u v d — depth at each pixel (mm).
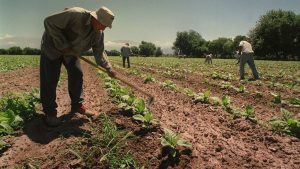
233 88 5352
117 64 13711
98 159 2146
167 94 4773
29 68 10836
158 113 3453
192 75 8477
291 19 35781
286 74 9359
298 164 2293
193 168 2170
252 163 2264
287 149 2527
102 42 2756
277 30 35719
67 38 2586
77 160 2133
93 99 4152
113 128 2443
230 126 3068
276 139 2680
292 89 5723
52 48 2600
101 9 2520
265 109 3941
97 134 2447
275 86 6031
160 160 2205
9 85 5695
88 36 2604
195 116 3393
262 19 36812
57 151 2268
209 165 2213
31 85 5734
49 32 2510
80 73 2922
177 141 2279
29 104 3055
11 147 2371
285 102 4266
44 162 2158
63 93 4648
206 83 6258
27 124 2766
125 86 5320
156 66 12805
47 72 2654
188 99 4266
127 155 2168
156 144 2375
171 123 3072
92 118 2941
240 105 4184
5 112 2695
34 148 2363
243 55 6875
